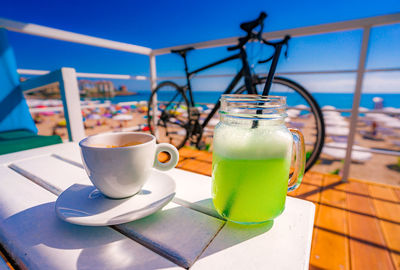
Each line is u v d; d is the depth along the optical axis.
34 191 0.46
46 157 0.70
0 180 0.52
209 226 0.36
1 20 1.41
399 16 1.28
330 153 5.90
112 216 0.33
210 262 0.28
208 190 0.48
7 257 0.30
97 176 0.36
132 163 0.36
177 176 0.56
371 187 1.65
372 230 1.19
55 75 1.39
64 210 0.35
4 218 0.36
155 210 0.35
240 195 0.35
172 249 0.30
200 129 2.18
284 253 0.30
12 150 1.21
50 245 0.30
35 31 1.56
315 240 1.11
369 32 1.41
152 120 2.82
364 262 0.98
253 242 0.32
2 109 1.62
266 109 0.35
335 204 1.43
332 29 1.45
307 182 1.73
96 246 0.30
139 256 0.28
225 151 0.36
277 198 0.36
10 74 1.65
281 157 0.35
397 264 0.96
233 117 0.35
